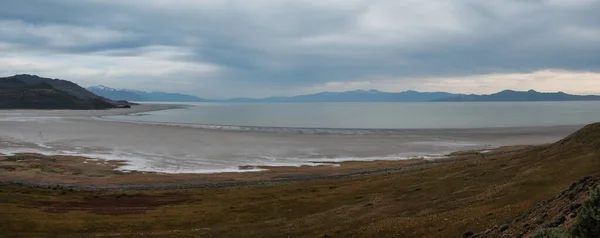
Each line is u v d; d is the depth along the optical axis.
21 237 43.38
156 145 127.12
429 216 39.91
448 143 136.75
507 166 57.78
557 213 26.61
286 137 153.12
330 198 60.59
